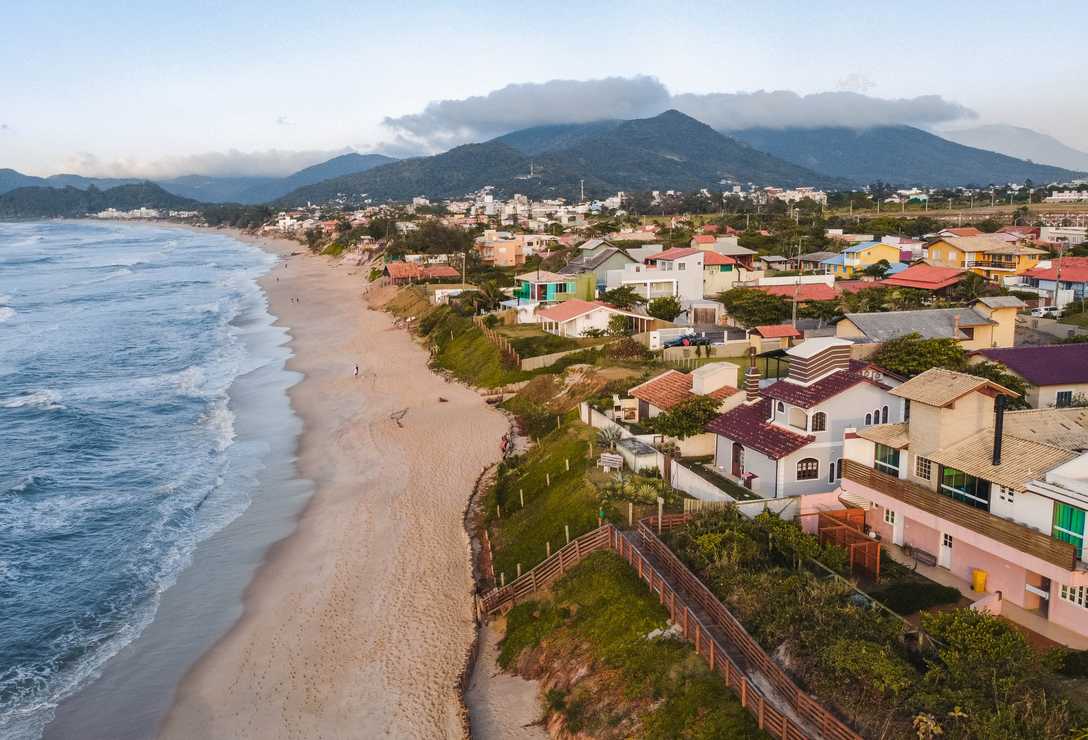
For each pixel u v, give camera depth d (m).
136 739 28.84
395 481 51.75
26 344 102.12
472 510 46.91
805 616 25.64
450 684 30.47
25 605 38.44
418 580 38.84
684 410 46.22
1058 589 26.19
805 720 21.94
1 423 67.38
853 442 35.66
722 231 170.38
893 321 64.81
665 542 33.41
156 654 34.12
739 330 82.25
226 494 51.34
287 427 64.81
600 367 66.06
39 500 50.91
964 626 23.25
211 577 40.62
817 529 35.72
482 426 61.84
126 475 55.34
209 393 76.38
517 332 84.88
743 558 30.55
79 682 32.44
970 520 28.77
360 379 79.38
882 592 29.05
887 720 20.36
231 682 31.83
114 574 41.28
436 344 90.50
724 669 24.75
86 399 74.75
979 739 18.97
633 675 26.53
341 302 136.75
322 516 47.12
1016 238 125.19
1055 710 19.61
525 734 26.97
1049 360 50.38
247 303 138.50
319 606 37.09
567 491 42.12
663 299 85.94
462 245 174.88
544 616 32.53
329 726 28.75
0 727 29.69
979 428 31.23
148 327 114.31
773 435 40.22
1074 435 31.83
